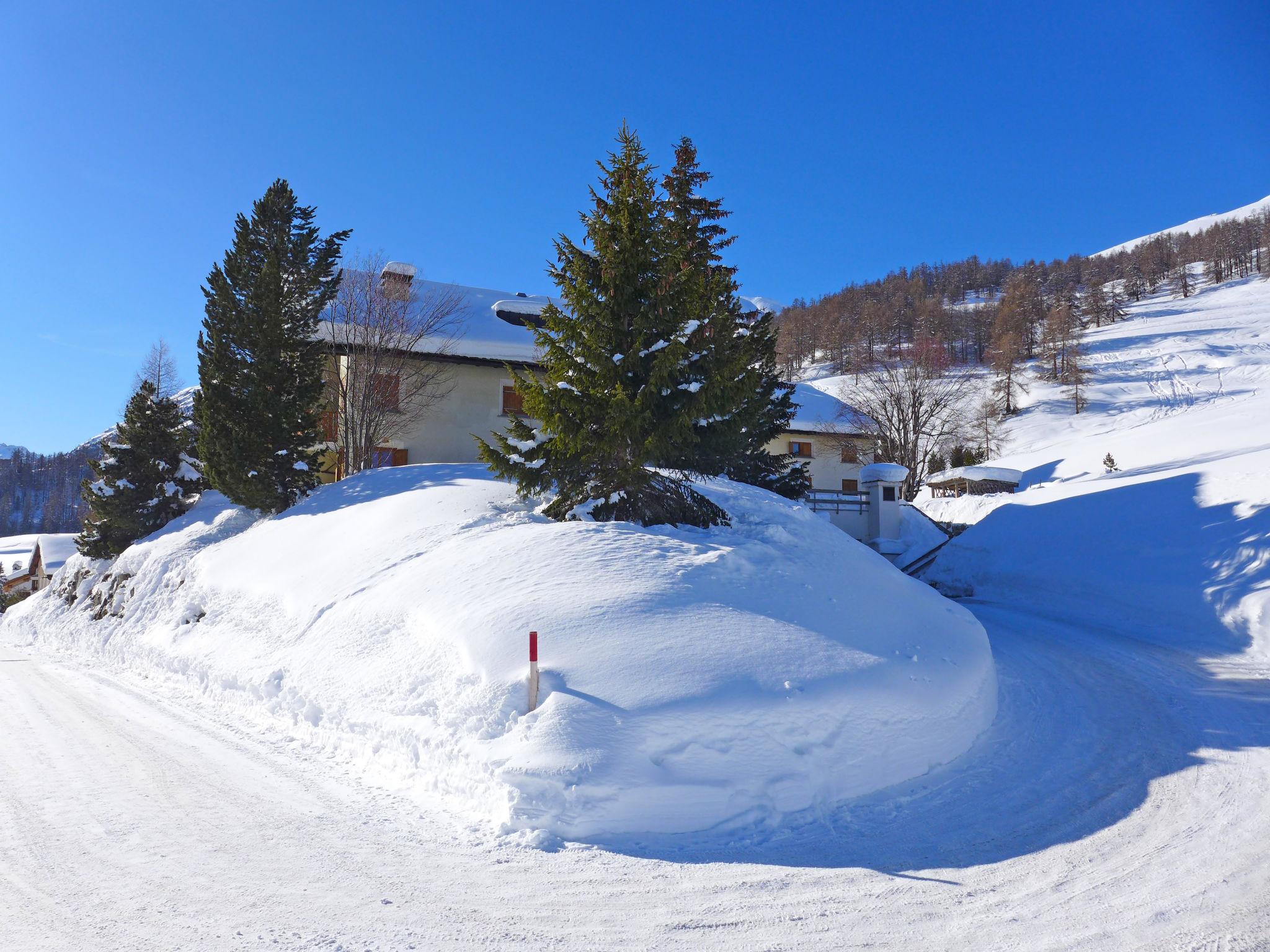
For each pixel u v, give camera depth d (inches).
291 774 332.5
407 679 371.2
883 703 330.3
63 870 224.4
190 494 1075.3
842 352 4261.8
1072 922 193.8
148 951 175.9
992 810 280.8
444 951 177.9
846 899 209.3
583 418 523.2
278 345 848.3
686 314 538.0
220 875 221.9
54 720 442.9
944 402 1681.8
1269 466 796.0
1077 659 546.6
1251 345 3905.0
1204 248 6515.8
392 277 1050.1
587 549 451.2
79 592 1011.9
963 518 1393.9
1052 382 3732.8
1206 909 199.3
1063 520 930.7
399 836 257.4
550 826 259.1
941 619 466.3
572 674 324.5
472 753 296.5
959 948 180.9
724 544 481.7
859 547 570.6
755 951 179.5
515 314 1197.1
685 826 265.3
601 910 201.8
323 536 665.0
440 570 471.2
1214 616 629.6
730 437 559.5
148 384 1064.2
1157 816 267.3
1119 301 5536.4
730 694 309.6
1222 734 366.3
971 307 6038.4
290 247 887.1
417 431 1016.9
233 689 484.1
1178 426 2105.1
